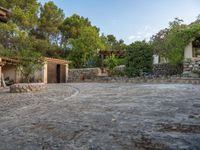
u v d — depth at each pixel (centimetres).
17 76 1839
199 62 1569
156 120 380
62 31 3478
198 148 251
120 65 2227
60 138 306
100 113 455
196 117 394
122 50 2500
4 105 634
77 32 3372
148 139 285
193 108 474
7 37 2447
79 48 2619
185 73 1576
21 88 1058
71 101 662
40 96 843
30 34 3083
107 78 1981
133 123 365
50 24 3275
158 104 537
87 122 385
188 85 1141
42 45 2827
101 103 592
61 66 2236
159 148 254
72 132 330
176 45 1689
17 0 2733
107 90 1002
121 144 271
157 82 1573
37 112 506
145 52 1817
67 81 2311
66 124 379
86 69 2277
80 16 3566
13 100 741
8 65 1880
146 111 457
